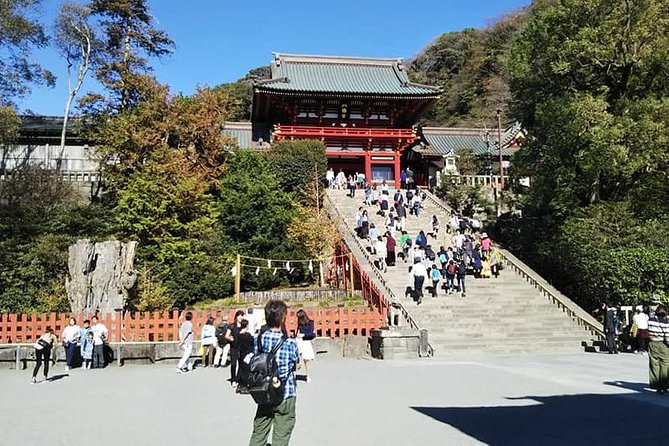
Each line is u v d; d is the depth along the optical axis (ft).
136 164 102.63
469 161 158.71
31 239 85.46
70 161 124.47
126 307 67.56
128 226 86.89
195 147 109.40
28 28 98.12
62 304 72.84
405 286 76.64
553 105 85.25
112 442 24.70
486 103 256.52
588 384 40.27
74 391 41.04
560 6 89.92
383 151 154.81
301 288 85.92
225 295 82.64
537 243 98.12
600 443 23.49
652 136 75.87
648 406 31.91
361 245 87.66
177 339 61.62
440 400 34.17
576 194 89.40
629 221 79.30
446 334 66.28
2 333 60.34
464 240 86.94
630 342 64.80
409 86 156.25
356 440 24.26
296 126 150.00
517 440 24.06
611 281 73.82
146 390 40.93
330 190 120.37
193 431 26.76
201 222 89.66
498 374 45.55
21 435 26.35
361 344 61.77
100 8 122.31
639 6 81.76
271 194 98.07
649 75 85.81
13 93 104.94
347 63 169.37
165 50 127.34
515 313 72.23
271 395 17.74
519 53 97.45
